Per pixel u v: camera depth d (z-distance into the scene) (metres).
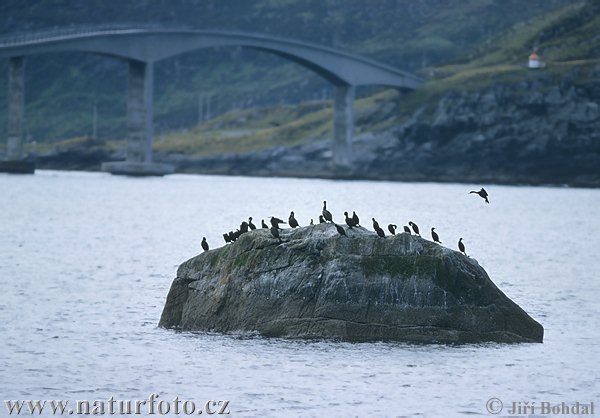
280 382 47.97
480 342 53.66
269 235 55.75
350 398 45.75
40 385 47.38
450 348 53.19
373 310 53.31
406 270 53.53
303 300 53.84
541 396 46.75
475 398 46.12
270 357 51.81
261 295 54.56
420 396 46.25
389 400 45.62
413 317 53.19
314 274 53.94
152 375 49.03
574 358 53.09
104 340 55.97
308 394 46.28
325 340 53.16
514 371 50.31
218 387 47.16
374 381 48.19
